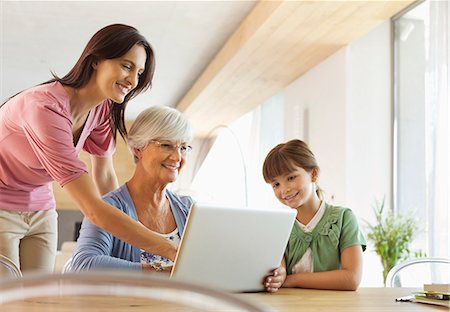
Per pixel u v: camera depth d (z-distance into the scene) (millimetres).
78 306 1233
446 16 4453
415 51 5121
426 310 1435
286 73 6574
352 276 2049
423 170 4938
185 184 11031
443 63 4445
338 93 5707
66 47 6805
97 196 1926
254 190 8469
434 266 4020
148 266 1879
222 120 9422
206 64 7316
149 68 2236
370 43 5551
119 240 2072
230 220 1641
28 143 2145
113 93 2125
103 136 2574
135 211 2121
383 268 4727
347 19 4973
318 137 6156
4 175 2234
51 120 1995
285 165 2248
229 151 9656
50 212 2441
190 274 1648
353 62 5578
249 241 1710
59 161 1971
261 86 7207
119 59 2092
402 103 5352
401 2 4629
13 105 2113
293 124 6578
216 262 1672
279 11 4836
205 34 6215
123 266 1883
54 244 2473
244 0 5258
